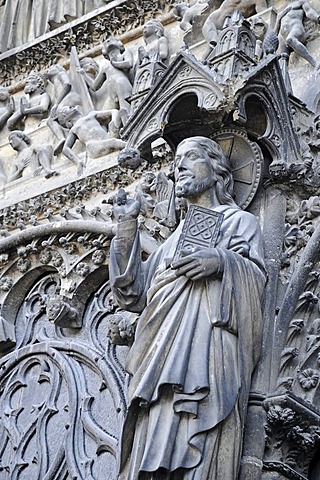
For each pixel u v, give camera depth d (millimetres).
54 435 12102
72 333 12602
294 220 10750
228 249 10078
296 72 11883
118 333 10898
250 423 9859
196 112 11039
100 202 12891
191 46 12961
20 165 14008
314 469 10164
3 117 14672
